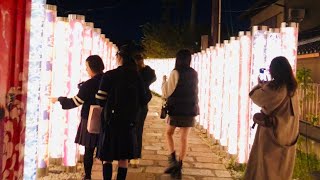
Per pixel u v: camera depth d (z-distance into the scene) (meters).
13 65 2.70
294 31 7.35
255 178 5.61
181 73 7.39
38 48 3.92
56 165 7.84
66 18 7.37
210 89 12.06
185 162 8.96
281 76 5.37
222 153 9.78
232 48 8.62
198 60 14.95
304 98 9.22
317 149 8.84
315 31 14.91
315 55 12.54
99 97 5.63
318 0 16.30
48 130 6.78
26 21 2.89
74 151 7.49
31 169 3.65
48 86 6.62
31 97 3.79
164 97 7.52
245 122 8.04
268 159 5.43
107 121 5.61
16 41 2.73
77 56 7.41
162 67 27.61
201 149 10.51
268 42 7.50
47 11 6.70
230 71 8.88
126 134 5.62
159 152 9.91
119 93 5.62
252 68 7.64
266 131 5.49
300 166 7.82
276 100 5.33
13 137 2.77
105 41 11.53
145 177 7.50
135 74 5.85
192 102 7.51
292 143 5.52
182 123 7.44
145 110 7.42
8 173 2.70
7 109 2.64
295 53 7.36
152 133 12.91
